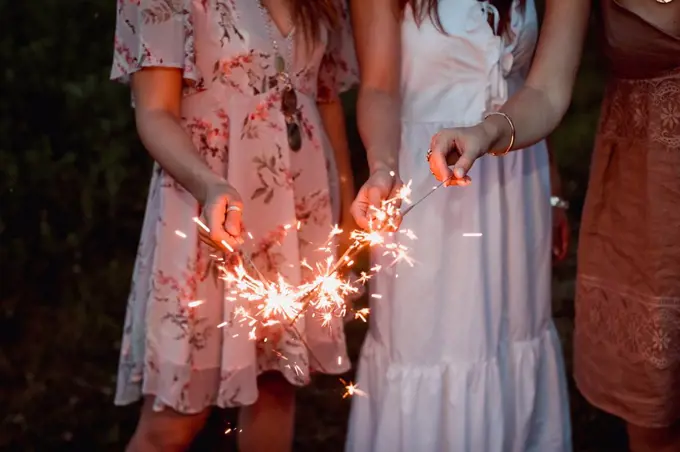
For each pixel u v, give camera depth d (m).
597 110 4.86
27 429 3.47
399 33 2.27
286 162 2.32
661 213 2.24
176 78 2.26
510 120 2.05
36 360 3.94
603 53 2.33
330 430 3.51
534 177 2.39
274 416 2.55
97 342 4.08
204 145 2.30
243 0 2.29
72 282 4.38
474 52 2.25
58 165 4.55
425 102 2.28
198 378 2.29
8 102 4.59
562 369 2.49
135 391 2.44
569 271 4.43
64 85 4.63
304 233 2.39
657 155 2.23
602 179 2.39
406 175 2.29
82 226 4.52
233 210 2.02
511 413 2.40
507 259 2.36
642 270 2.29
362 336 4.12
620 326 2.37
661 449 2.42
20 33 4.69
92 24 4.73
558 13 2.19
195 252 2.27
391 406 2.32
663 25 2.17
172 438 2.35
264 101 2.30
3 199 4.47
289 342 2.32
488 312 2.32
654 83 2.22
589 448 3.37
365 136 2.23
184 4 2.22
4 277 4.33
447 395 2.30
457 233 2.28
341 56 2.54
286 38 2.33
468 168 1.91
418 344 2.29
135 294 2.41
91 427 3.49
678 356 2.29
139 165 4.61
